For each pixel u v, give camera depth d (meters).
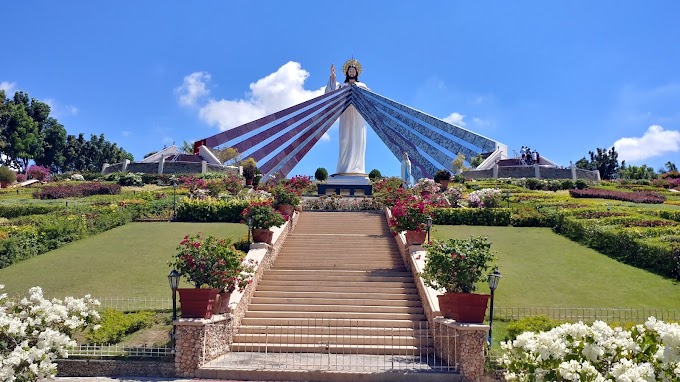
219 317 13.93
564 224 25.31
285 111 54.91
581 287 17.86
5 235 21.53
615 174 82.19
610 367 7.74
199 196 32.41
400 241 21.23
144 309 16.16
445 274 13.26
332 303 16.77
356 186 41.41
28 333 10.34
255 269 17.56
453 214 27.45
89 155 87.62
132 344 13.84
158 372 12.87
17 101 77.12
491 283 13.30
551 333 8.04
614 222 23.86
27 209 29.83
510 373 8.84
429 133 54.94
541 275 19.11
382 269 19.52
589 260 20.77
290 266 20.05
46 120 79.00
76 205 29.67
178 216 28.02
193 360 12.77
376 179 41.19
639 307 15.98
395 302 16.72
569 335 7.95
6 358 9.66
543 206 29.45
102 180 46.50
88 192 38.88
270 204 22.47
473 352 12.44
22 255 21.17
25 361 9.68
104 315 14.88
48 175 55.28
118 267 20.08
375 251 21.45
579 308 15.72
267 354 14.19
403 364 13.24
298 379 12.50
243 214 20.78
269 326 15.46
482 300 12.77
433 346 14.54
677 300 16.52
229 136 52.56
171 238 24.02
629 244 20.81
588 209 26.98
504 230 26.02
